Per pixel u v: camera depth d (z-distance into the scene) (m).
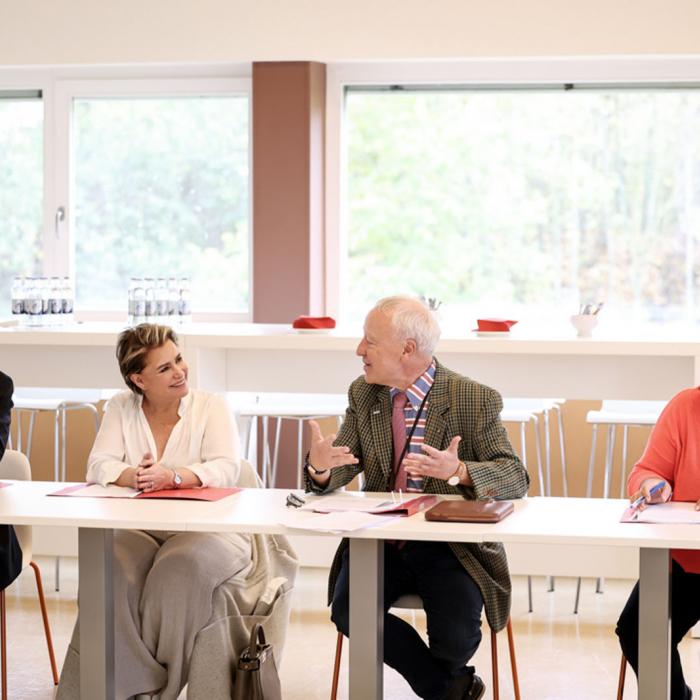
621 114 8.14
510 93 8.22
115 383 6.97
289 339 6.50
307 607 6.50
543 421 8.33
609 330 7.09
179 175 8.52
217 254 8.53
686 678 5.39
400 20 7.84
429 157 8.35
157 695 4.43
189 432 4.75
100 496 4.41
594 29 7.73
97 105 8.54
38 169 8.70
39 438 8.84
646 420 6.91
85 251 8.68
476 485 4.19
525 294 8.35
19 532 5.15
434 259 8.42
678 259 8.18
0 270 8.84
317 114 8.14
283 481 8.48
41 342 6.74
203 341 6.55
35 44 8.21
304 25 7.89
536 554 6.46
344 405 7.40
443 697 4.30
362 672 3.99
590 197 8.23
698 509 4.07
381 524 3.88
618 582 7.13
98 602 4.17
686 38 7.68
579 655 5.75
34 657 5.70
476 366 6.64
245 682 4.27
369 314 4.46
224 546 4.50
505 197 8.31
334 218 8.37
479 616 4.32
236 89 8.28
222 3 7.93
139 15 8.05
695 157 8.10
